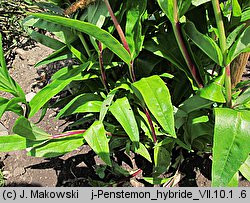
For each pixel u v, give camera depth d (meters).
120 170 0.64
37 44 1.00
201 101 0.46
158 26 0.48
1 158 0.75
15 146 0.49
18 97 0.44
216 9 0.37
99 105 0.53
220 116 0.39
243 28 0.43
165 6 0.40
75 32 0.49
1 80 0.45
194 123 0.49
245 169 0.51
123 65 0.56
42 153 0.50
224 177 0.38
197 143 0.59
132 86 0.46
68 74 0.50
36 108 0.46
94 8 0.45
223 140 0.39
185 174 0.65
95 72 0.53
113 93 0.48
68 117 0.80
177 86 0.54
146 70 0.52
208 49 0.40
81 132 0.52
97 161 0.71
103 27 0.49
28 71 0.94
